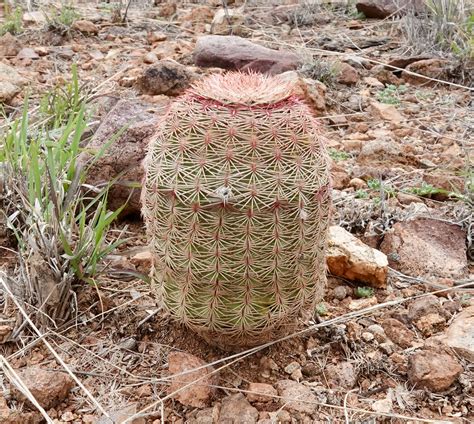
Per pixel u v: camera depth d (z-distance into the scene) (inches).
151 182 15.0
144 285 19.6
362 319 18.7
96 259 18.4
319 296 16.4
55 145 21.3
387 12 43.4
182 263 14.9
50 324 18.0
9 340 17.6
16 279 19.0
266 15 44.7
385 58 37.4
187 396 15.8
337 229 20.9
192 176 14.3
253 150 14.2
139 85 31.8
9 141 21.5
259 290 15.0
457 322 18.3
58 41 38.6
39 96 30.3
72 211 19.7
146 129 22.4
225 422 15.3
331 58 36.7
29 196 19.3
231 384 16.4
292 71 32.0
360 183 25.1
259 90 14.8
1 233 20.8
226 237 14.4
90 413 15.7
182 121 14.6
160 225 15.0
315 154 14.9
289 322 16.3
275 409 15.8
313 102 30.5
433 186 25.4
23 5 44.3
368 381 16.8
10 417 15.0
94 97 28.0
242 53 35.0
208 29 42.6
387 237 21.9
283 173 14.3
